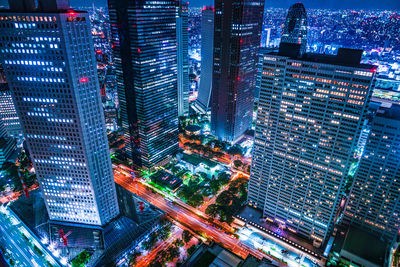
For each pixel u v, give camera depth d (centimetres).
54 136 18562
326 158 18225
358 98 15762
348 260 19362
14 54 16588
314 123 18000
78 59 16688
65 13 15425
